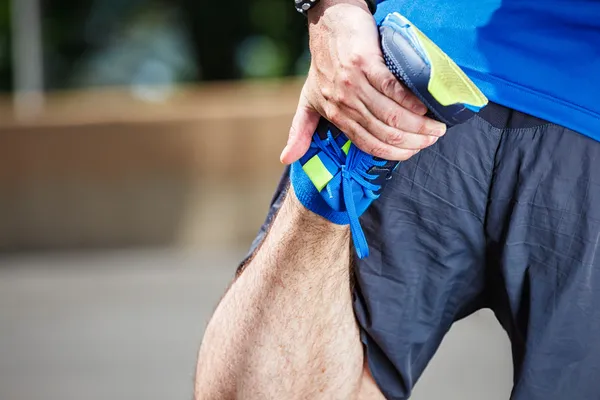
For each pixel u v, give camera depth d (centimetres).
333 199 206
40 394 628
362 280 239
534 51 217
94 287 941
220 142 1077
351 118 190
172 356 699
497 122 222
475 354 662
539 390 224
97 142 1092
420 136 187
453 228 231
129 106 1158
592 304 219
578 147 215
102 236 1096
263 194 1077
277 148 1075
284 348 232
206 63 1705
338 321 236
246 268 241
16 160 1100
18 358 714
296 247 220
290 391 236
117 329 785
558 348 222
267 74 1711
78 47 1797
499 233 227
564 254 219
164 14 1808
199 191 1085
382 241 237
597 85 213
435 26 226
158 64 1784
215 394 242
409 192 232
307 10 201
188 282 942
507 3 220
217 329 242
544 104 215
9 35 1748
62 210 1099
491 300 242
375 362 243
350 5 195
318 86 196
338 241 220
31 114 1139
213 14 1681
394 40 182
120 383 641
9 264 1062
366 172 205
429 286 238
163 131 1082
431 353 246
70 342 752
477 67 220
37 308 870
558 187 217
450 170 227
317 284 226
